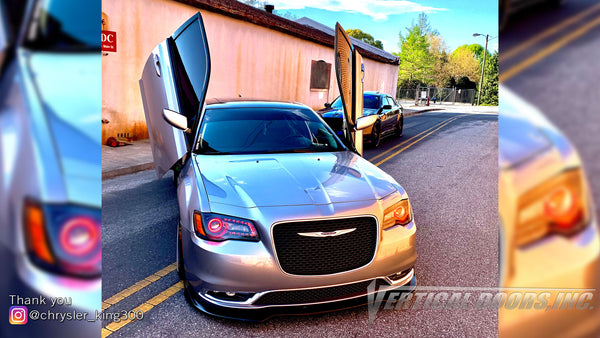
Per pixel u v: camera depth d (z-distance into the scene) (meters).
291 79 13.13
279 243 2.21
